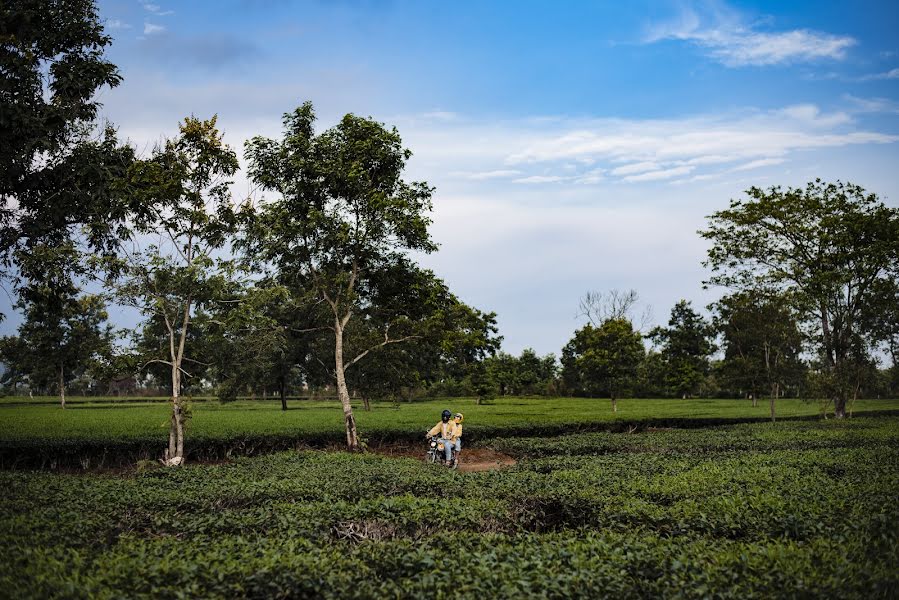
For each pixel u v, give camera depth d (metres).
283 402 48.75
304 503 9.52
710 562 6.43
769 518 7.97
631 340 44.53
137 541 7.33
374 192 22.09
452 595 5.62
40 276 19.12
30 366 54.91
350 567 6.29
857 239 34.34
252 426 25.19
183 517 8.48
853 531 7.35
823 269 34.97
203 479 11.88
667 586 5.78
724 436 22.08
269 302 21.22
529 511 9.58
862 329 34.66
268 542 7.11
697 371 71.38
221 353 19.81
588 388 72.81
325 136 22.34
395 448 23.16
